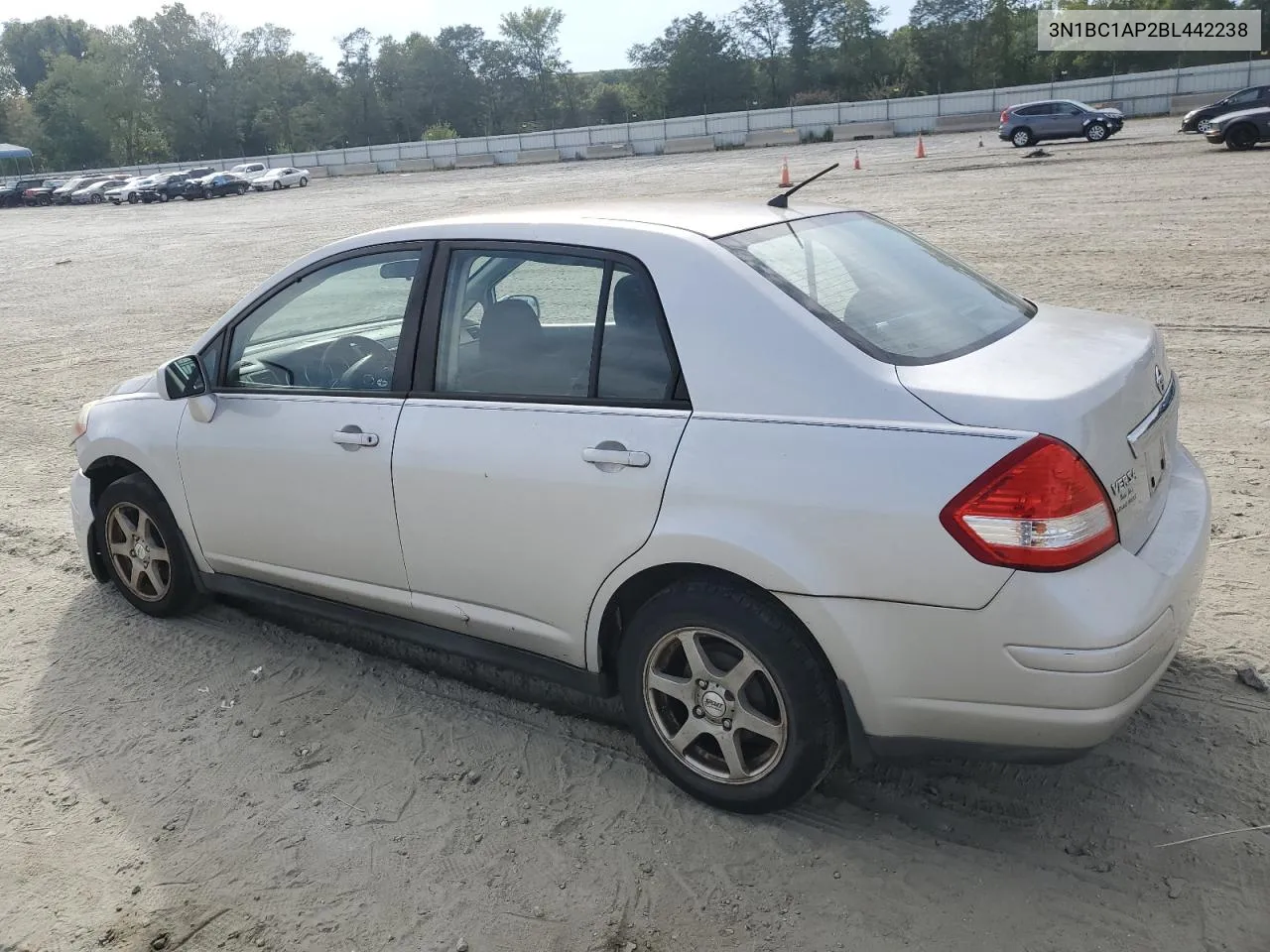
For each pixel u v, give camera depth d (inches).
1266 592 167.0
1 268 997.8
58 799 137.9
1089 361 113.9
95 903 118.4
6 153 3248.0
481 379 134.5
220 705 159.2
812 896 111.6
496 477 129.2
